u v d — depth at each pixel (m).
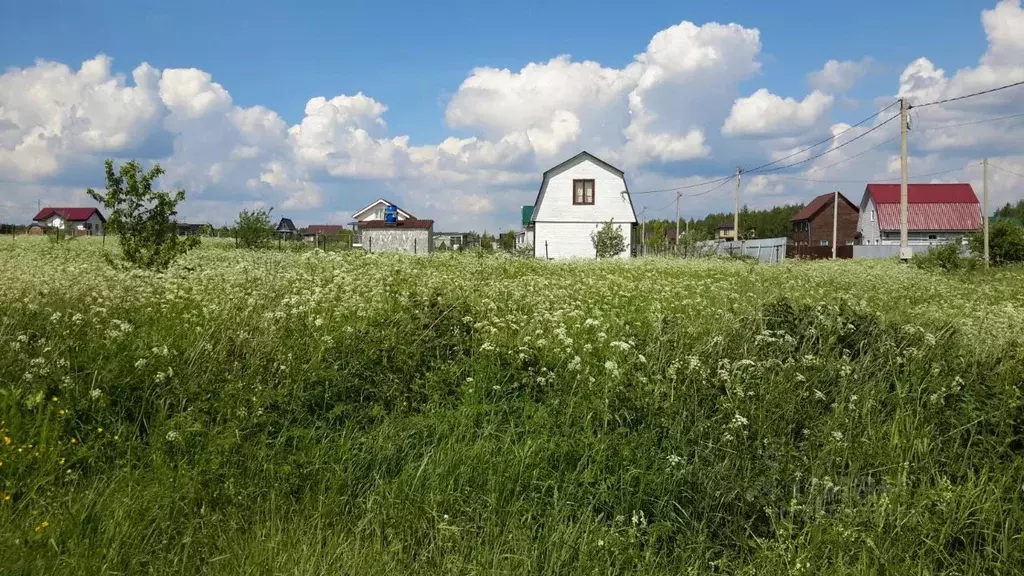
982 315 9.31
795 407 6.09
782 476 5.01
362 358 6.51
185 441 5.17
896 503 4.79
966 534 4.64
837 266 25.61
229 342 6.89
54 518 4.20
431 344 7.04
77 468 4.85
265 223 36.81
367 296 10.27
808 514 4.70
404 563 4.16
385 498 4.75
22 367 5.99
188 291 10.44
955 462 5.50
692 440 5.55
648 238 67.44
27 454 4.81
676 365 6.59
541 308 9.85
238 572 3.86
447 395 6.21
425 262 18.77
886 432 6.01
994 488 5.02
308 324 7.83
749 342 7.71
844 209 83.81
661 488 4.91
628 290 14.11
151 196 15.37
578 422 5.79
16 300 8.62
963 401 6.22
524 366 6.87
